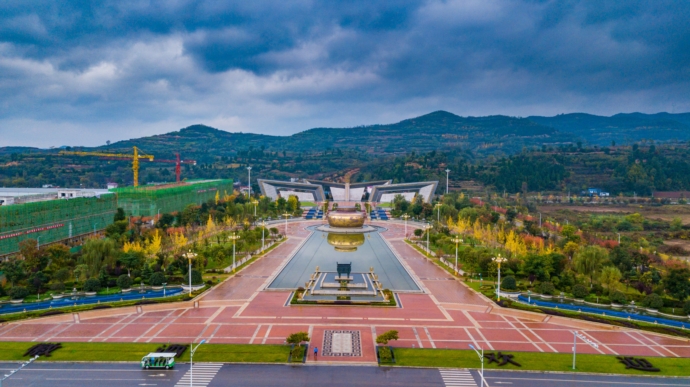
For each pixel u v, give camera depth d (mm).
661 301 115875
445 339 95312
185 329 99812
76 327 101062
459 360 84500
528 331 100875
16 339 93750
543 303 118250
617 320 106500
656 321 107438
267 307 115875
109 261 142375
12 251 166125
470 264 148750
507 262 146250
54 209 188250
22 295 119750
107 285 132750
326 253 186500
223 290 131125
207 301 120625
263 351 87562
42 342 91625
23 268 133125
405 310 114375
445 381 76812
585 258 137375
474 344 92812
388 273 153125
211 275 148125
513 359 85000
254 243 192875
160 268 144250
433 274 152375
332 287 132750
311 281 140750
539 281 138875
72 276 138875
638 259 156750
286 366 81938
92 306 113500
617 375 79750
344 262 169000
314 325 102812
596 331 101688
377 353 87500
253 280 142500
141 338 94500
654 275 137875
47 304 115125
